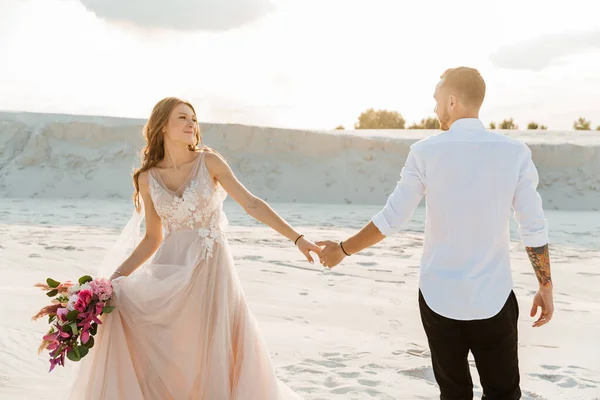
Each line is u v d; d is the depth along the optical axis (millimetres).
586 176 20344
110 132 22172
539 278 2830
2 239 10117
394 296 6633
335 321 5648
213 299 3340
